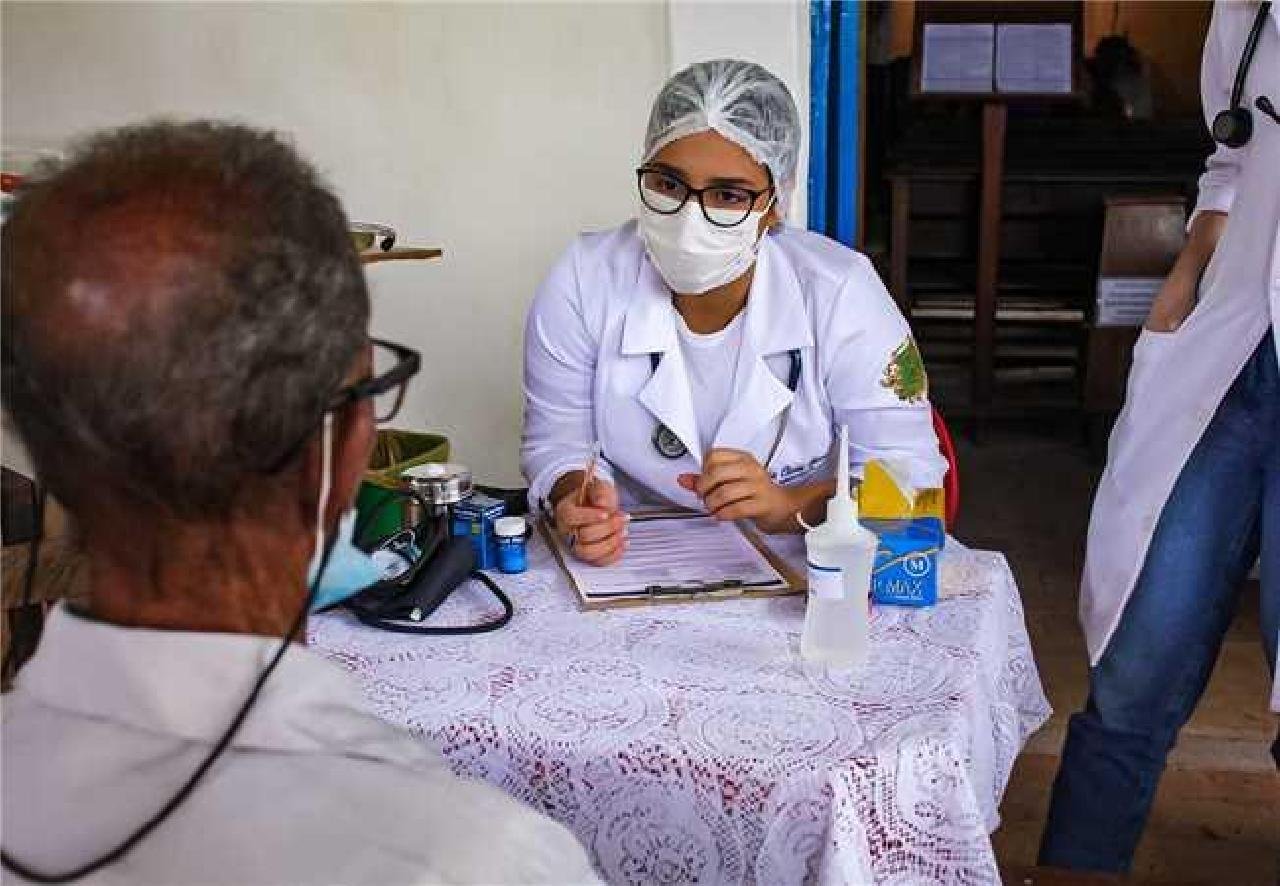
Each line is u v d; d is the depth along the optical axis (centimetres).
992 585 139
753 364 163
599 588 140
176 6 267
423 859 62
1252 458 180
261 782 65
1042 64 471
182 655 65
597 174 260
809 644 122
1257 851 219
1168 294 194
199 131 64
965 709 113
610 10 249
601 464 175
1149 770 193
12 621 125
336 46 262
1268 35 175
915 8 493
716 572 143
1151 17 753
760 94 153
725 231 154
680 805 106
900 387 163
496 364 274
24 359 60
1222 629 190
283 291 60
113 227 59
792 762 104
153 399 59
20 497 125
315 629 132
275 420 61
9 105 280
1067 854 196
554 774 109
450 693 118
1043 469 436
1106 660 193
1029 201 480
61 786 65
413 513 148
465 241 268
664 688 117
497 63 257
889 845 106
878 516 137
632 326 165
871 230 582
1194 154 474
